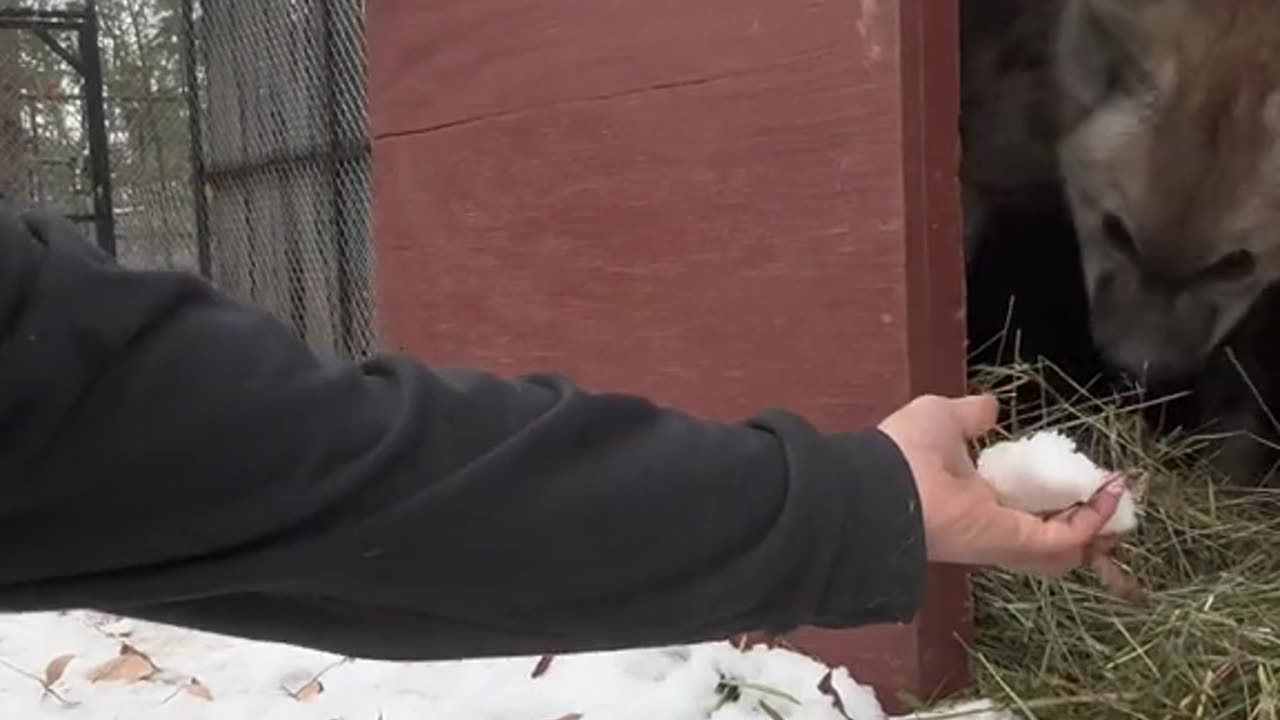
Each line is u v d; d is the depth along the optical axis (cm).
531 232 341
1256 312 334
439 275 381
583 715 252
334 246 512
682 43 288
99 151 717
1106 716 227
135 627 323
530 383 121
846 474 125
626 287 310
